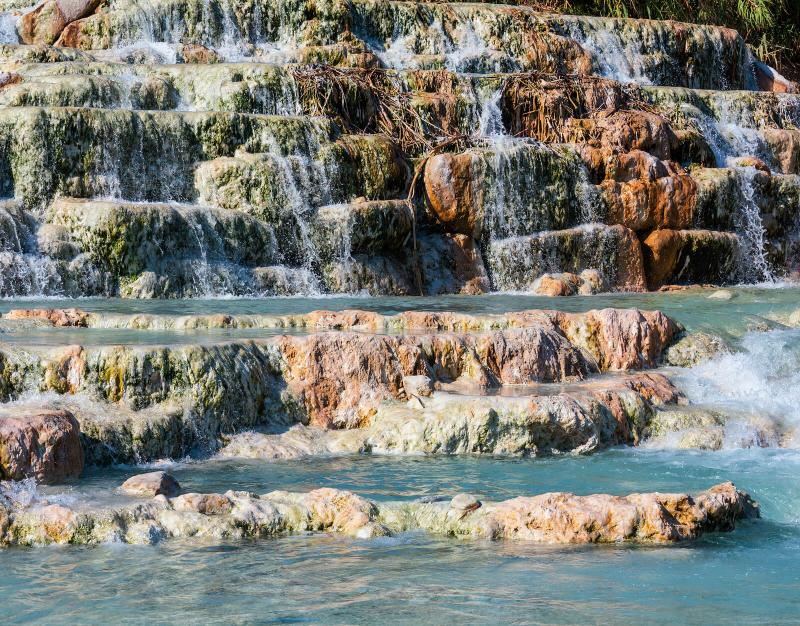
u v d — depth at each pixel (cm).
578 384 1377
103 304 1736
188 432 1174
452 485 1060
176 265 1928
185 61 2456
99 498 951
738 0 3619
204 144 2098
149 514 924
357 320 1480
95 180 2008
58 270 1855
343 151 2198
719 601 772
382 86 2447
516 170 2314
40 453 1002
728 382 1454
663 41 3094
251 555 866
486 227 2286
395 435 1223
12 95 2103
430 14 2805
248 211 2062
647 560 866
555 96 2564
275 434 1231
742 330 1611
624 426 1284
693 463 1187
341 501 956
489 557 868
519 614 740
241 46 2559
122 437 1115
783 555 885
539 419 1220
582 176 2389
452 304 1841
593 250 2356
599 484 1076
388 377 1305
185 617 732
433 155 2295
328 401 1281
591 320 1499
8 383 1155
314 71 2369
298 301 1869
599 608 754
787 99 2981
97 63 2255
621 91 2697
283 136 2150
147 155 2050
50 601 762
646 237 2450
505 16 2867
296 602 761
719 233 2508
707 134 2747
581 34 2991
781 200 2639
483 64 2758
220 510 945
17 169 1959
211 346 1223
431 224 2278
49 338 1324
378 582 804
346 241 2106
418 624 721
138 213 1892
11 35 2434
